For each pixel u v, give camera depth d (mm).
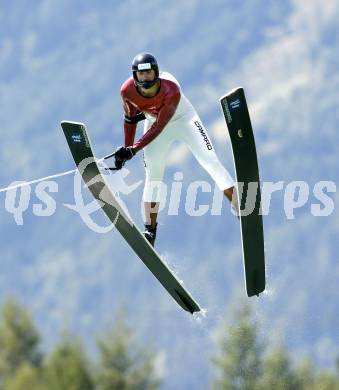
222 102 34406
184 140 35781
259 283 36438
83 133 35094
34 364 83688
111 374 80438
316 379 69750
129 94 34562
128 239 36531
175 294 37062
